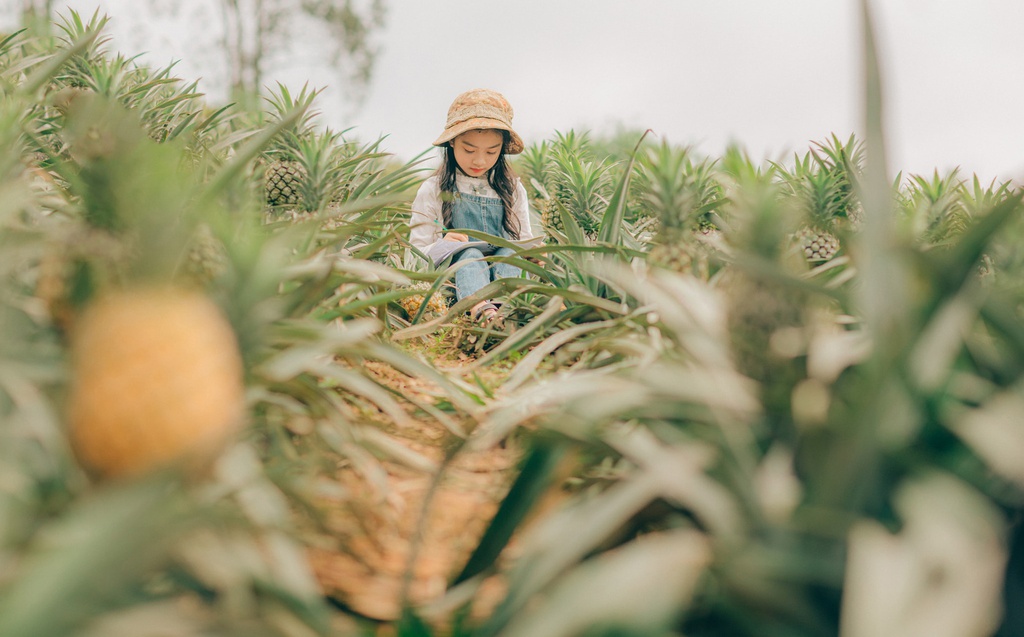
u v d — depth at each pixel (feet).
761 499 3.01
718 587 3.05
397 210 11.58
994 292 4.36
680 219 8.83
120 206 3.30
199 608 2.94
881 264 3.09
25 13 14.52
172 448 2.90
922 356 2.98
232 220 5.02
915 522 2.69
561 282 11.61
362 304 6.65
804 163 13.24
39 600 2.00
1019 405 3.02
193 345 2.98
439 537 4.85
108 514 2.25
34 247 4.20
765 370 3.58
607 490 4.12
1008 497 3.06
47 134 9.20
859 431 2.80
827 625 2.87
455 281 13.62
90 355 2.91
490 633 3.06
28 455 3.22
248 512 3.30
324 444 5.04
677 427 3.80
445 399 7.52
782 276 3.44
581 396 3.99
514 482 4.04
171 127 13.03
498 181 16.01
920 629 2.30
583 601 2.56
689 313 4.07
